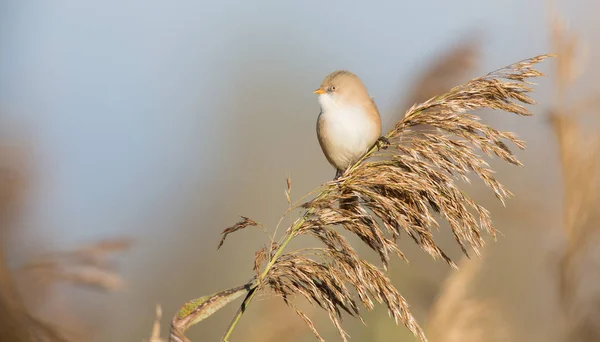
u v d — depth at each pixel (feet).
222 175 75.51
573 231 27.66
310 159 78.84
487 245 39.29
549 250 29.09
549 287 39.83
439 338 29.27
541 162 41.60
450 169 20.94
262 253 19.12
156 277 59.82
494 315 30.83
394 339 29.17
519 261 40.96
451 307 29.60
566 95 28.07
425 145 21.09
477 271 30.32
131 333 51.62
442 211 20.24
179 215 67.72
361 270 19.24
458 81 34.47
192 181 73.15
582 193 27.61
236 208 72.08
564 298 28.02
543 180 40.32
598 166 27.50
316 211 19.84
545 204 39.34
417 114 21.86
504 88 21.45
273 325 31.76
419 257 34.91
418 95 34.68
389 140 21.97
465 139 21.33
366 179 20.52
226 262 64.28
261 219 71.41
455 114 21.44
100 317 27.43
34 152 23.08
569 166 27.76
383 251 19.98
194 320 17.39
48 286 19.06
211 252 64.80
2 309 13.05
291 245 44.29
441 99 22.06
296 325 31.83
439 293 30.14
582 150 27.71
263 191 74.59
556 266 28.48
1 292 13.19
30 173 20.84
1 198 19.24
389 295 19.20
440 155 20.98
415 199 20.54
